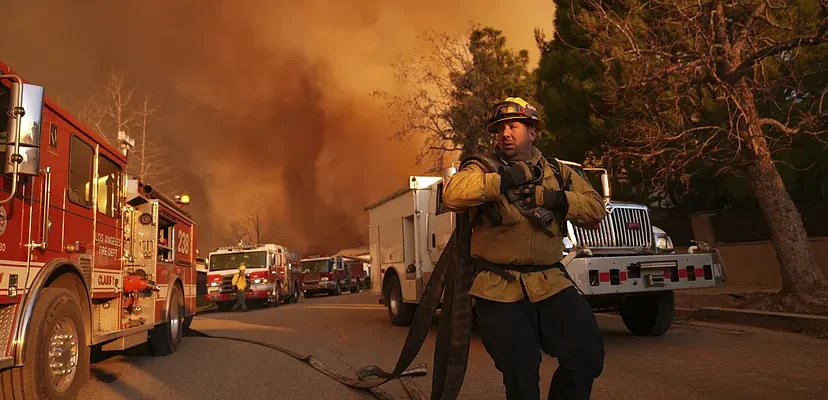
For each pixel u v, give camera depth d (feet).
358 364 23.73
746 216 53.72
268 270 76.28
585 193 9.85
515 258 8.86
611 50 39.60
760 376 17.93
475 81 73.56
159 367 24.43
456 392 8.89
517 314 8.78
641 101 40.86
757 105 43.70
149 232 25.81
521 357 8.64
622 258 24.67
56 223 17.29
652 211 64.90
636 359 21.67
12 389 14.51
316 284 116.16
